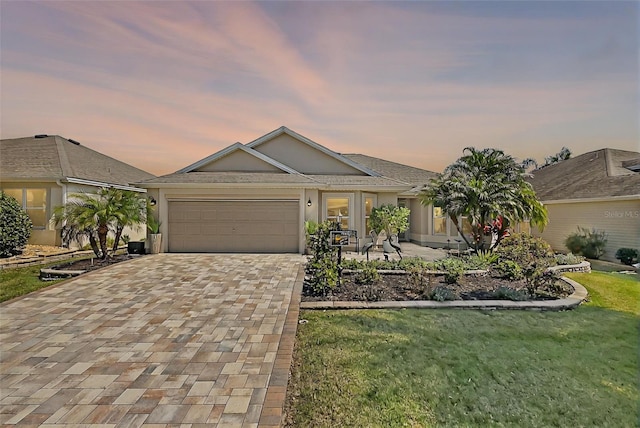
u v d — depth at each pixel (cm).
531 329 626
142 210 1438
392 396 414
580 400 407
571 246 1650
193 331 604
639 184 1439
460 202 1330
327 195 1631
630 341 572
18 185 1599
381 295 827
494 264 1129
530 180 2370
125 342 558
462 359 507
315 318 686
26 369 470
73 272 1080
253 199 1476
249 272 1070
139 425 356
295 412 385
